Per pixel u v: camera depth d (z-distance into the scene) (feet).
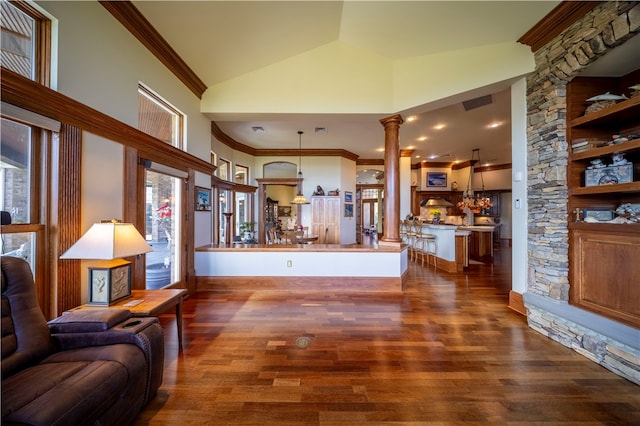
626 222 7.13
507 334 8.84
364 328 9.29
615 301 7.30
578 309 8.16
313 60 13.07
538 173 9.56
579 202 8.57
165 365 7.04
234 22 9.83
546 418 5.30
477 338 8.57
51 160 6.27
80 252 6.14
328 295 12.96
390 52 12.46
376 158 29.53
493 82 10.40
